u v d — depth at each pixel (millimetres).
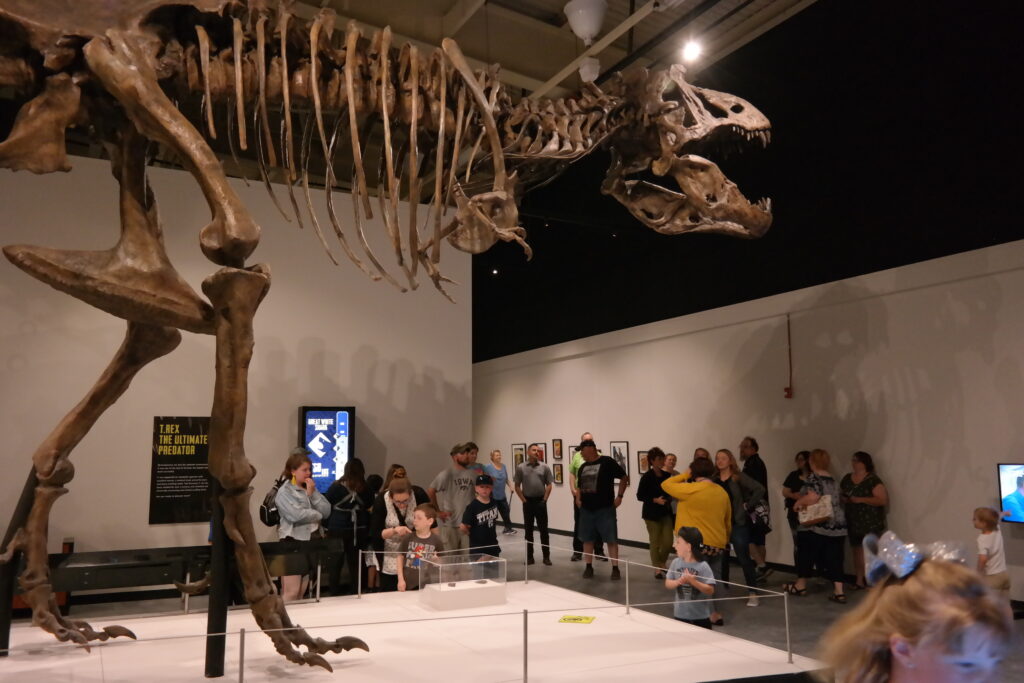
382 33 4277
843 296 8031
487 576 5820
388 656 4195
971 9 6914
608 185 5512
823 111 8344
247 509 3576
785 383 8672
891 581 986
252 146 8484
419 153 4879
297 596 6004
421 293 8469
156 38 3791
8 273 6770
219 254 3453
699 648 4379
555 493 12852
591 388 12039
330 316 7988
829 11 8305
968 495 6797
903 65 7523
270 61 4070
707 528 6359
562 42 9273
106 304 3520
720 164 9672
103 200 7180
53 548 6699
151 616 5391
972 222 6879
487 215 4344
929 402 7172
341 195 8180
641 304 10992
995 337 6656
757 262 9156
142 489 7055
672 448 10289
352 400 8000
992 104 6734
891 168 7621
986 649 869
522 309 14219
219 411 3455
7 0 3586
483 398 15539
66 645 4363
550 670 3938
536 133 4941
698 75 9852
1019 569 6395
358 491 7176
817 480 7098
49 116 3619
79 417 4133
